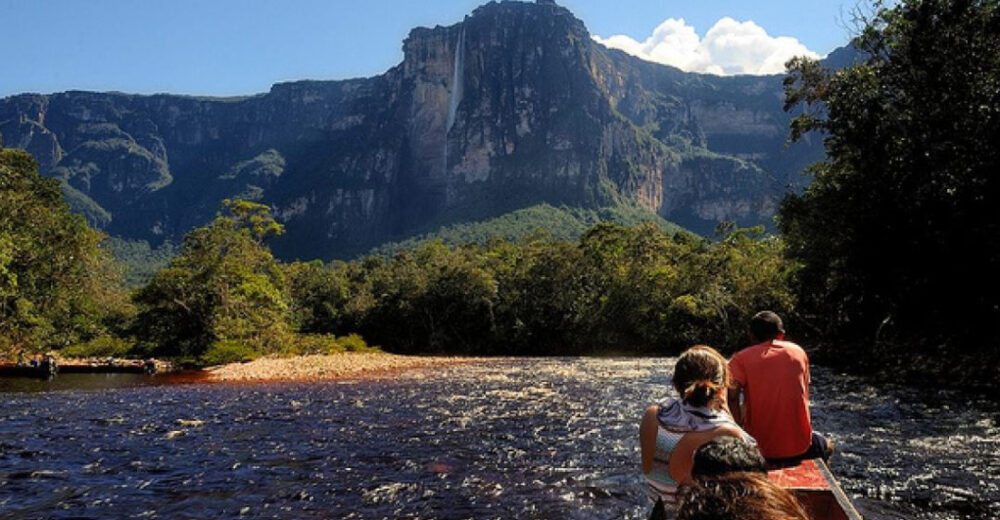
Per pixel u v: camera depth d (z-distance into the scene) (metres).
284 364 33.38
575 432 11.34
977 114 20.31
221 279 41.25
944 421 11.40
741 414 5.09
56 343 40.81
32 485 7.93
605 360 43.00
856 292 28.75
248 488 7.68
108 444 10.67
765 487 1.64
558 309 67.50
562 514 6.38
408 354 69.25
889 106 24.22
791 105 29.84
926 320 24.66
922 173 22.05
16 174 44.03
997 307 21.08
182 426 12.65
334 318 80.56
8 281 34.62
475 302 70.25
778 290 45.72
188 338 39.78
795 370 4.92
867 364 24.86
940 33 21.81
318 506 6.87
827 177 28.70
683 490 1.93
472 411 14.47
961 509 6.13
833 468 7.77
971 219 20.69
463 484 7.68
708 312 53.59
